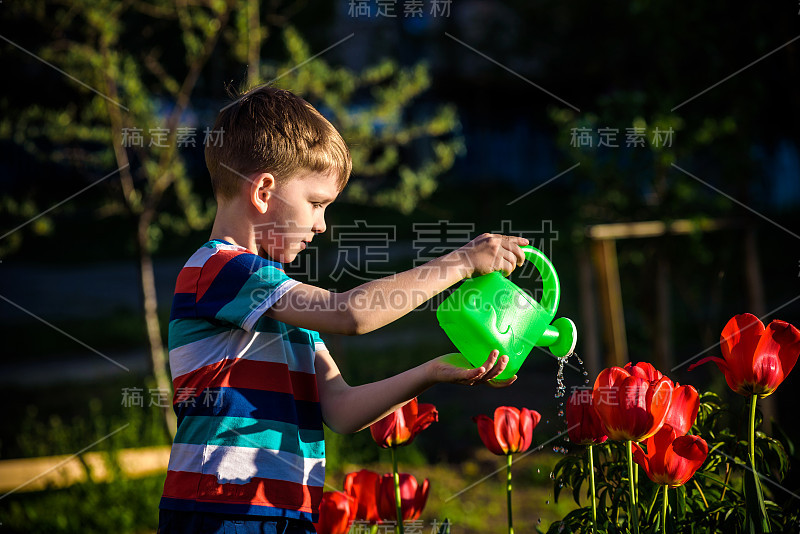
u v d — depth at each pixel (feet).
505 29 59.57
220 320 6.31
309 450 6.68
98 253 70.49
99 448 21.09
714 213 22.65
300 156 6.59
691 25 19.83
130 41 27.71
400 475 7.72
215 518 6.08
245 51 22.54
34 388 34.32
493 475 22.17
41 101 27.94
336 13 50.39
